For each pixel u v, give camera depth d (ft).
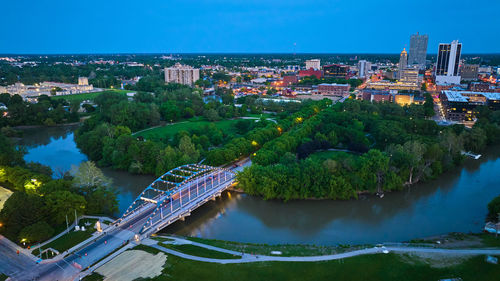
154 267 351.05
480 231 452.35
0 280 327.06
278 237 442.91
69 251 376.68
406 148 611.88
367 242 428.97
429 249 385.09
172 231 455.63
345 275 341.21
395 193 569.64
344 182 542.57
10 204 406.21
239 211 515.09
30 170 565.53
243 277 336.70
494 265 350.64
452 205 529.86
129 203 534.37
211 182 583.58
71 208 433.07
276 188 541.75
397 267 352.28
